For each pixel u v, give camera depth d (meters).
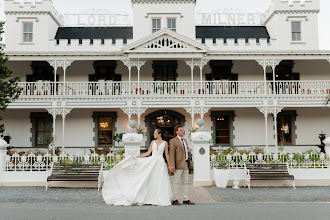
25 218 7.27
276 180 13.01
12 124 24.28
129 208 8.38
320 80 22.88
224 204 9.16
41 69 24.70
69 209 8.38
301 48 24.70
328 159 13.47
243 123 24.66
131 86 24.52
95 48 23.92
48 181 12.45
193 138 12.95
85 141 24.34
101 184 12.88
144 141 24.28
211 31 26.98
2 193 11.33
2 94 15.77
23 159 13.32
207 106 22.55
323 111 24.84
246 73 25.09
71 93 22.72
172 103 22.53
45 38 24.33
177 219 7.08
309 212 7.95
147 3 24.81
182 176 9.18
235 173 12.96
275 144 22.42
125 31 27.11
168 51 22.33
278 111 22.58
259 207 8.66
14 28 24.47
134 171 9.12
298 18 24.98
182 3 24.80
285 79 25.16
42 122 24.59
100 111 24.53
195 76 24.98
